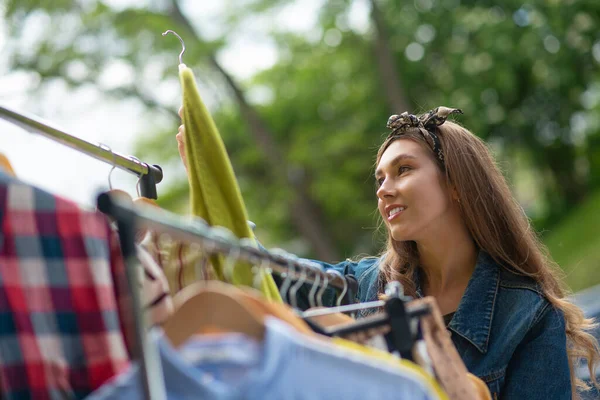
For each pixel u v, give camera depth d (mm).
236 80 13266
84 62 11172
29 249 1205
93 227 1229
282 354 1108
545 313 2158
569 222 13227
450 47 13414
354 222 14328
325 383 1132
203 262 1611
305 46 13914
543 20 12648
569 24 12453
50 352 1205
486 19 13234
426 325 1507
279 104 14172
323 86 14117
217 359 1155
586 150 14578
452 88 13336
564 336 2158
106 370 1215
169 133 12875
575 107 13766
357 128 13820
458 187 2199
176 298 1452
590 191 14500
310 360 1133
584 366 2955
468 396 1504
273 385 1093
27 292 1203
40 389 1199
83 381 1212
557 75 12664
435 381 1495
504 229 2223
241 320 1190
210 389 1092
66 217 1218
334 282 1713
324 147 13789
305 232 13383
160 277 1414
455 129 2266
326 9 13172
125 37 11359
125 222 1066
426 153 2211
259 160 13672
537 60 12867
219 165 1594
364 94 13938
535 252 2227
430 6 13211
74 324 1214
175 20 12109
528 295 2162
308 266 1605
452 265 2254
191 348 1162
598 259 10820
